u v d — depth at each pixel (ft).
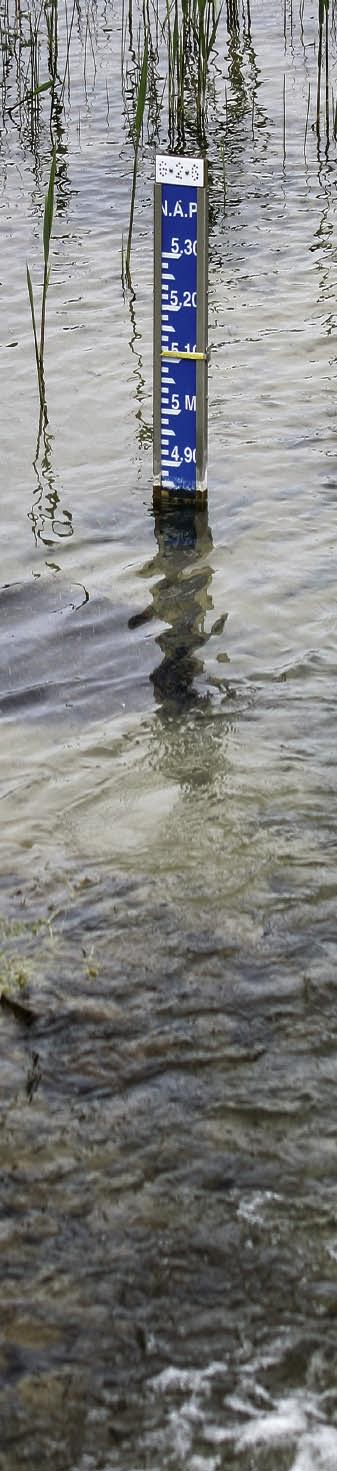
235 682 14.61
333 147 32.04
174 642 15.42
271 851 12.03
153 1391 7.79
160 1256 8.57
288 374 21.93
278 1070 9.87
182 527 17.92
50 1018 10.41
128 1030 10.27
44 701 14.52
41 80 37.50
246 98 35.37
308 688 14.43
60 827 12.52
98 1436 7.57
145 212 28.91
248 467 19.22
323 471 19.04
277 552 17.12
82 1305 8.29
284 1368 7.88
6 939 11.14
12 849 12.25
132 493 18.85
